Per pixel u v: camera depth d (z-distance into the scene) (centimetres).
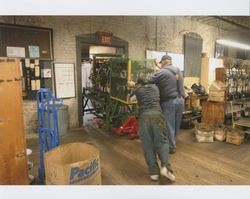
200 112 523
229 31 817
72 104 478
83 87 566
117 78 421
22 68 403
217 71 561
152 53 586
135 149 362
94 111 548
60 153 231
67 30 449
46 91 244
